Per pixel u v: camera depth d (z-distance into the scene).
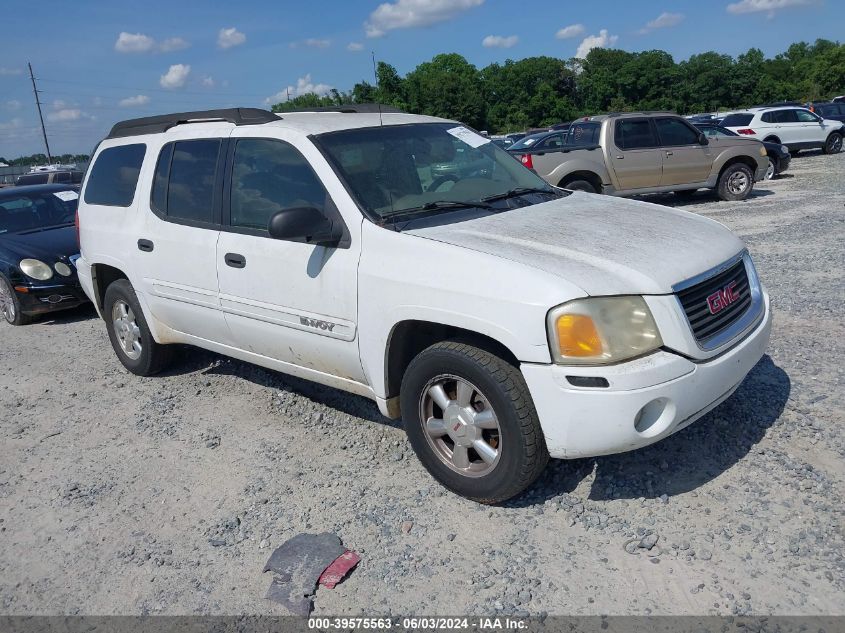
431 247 3.56
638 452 3.94
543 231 3.74
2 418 5.55
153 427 5.04
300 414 5.01
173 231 5.02
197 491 4.12
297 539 3.51
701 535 3.23
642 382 3.10
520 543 3.33
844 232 9.61
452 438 3.65
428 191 4.22
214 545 3.58
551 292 3.14
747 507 3.38
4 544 3.80
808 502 3.37
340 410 4.99
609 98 91.69
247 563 3.41
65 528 3.88
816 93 83.38
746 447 3.88
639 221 3.97
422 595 3.07
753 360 3.66
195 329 5.14
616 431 3.13
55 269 8.30
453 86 77.06
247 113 4.80
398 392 3.99
